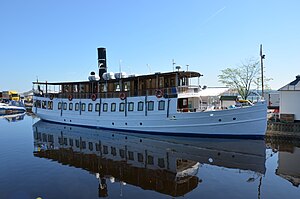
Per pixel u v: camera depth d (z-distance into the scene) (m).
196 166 15.12
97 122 31.16
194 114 23.25
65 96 36.12
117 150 19.78
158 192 11.04
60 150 20.09
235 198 10.36
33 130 31.64
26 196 10.62
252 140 22.33
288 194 10.81
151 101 25.97
